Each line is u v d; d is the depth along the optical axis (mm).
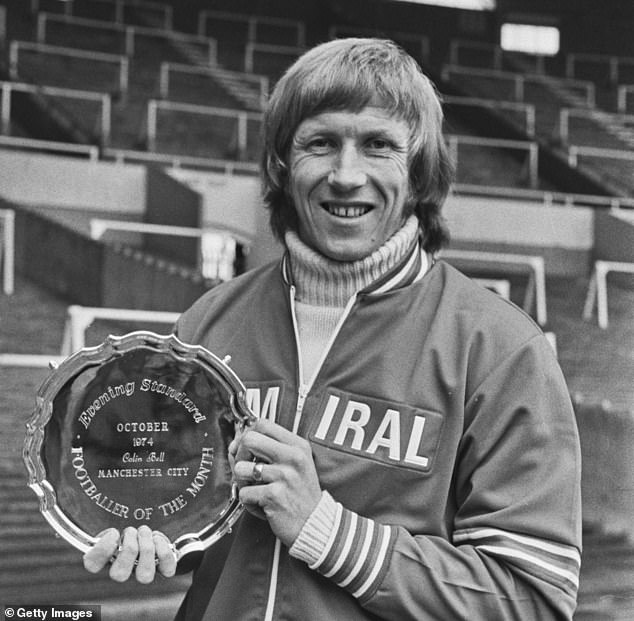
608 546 3506
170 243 4227
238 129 5965
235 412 1026
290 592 979
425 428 993
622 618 3373
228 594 1009
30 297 3818
